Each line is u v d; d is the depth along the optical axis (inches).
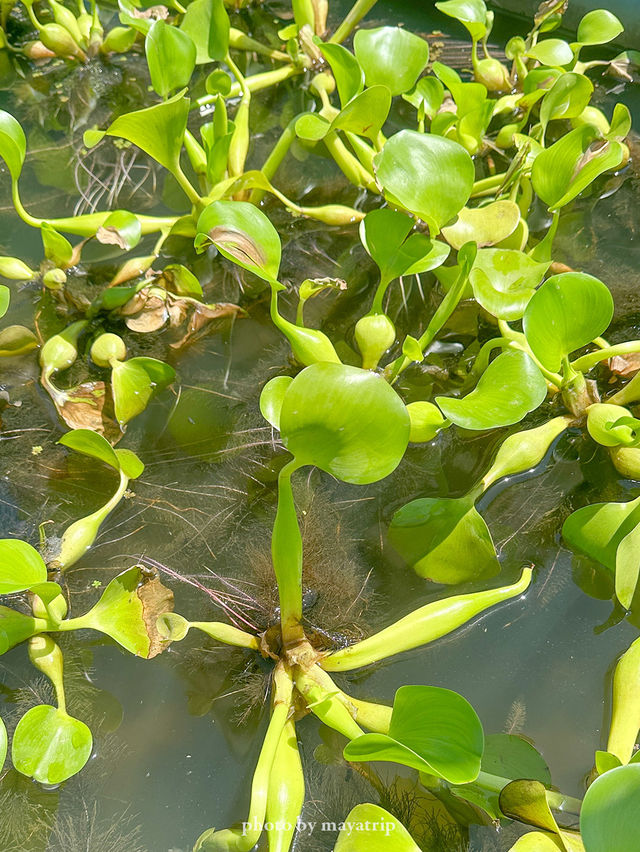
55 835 23.3
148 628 24.8
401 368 29.0
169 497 27.6
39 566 24.0
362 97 28.9
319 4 37.5
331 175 34.8
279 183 34.5
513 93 37.3
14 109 37.2
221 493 27.7
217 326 30.8
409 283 31.9
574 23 39.0
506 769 23.5
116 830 23.4
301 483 28.0
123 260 32.3
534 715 24.6
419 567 26.4
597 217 33.6
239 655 25.4
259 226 26.8
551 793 23.1
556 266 31.7
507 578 26.4
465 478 28.0
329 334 30.5
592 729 24.4
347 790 23.7
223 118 31.5
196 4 34.6
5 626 24.3
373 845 21.6
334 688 23.9
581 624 25.9
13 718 24.6
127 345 30.3
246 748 24.2
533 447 27.4
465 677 25.1
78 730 23.7
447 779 21.0
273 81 37.4
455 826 23.2
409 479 28.0
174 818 23.5
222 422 28.9
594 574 26.5
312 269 32.1
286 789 22.8
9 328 29.3
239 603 25.9
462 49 38.9
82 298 30.9
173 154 30.0
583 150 29.0
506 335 29.0
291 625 24.3
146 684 25.1
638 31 37.8
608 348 28.1
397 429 21.5
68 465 28.1
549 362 27.3
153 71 31.5
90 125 36.7
